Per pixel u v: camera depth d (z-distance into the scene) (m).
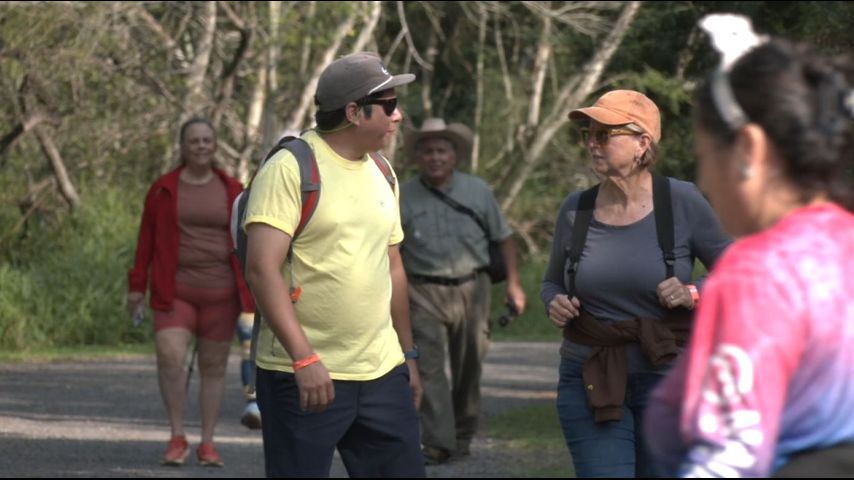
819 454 4.40
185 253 15.41
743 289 4.39
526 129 48.75
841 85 4.50
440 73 55.16
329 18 37.56
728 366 4.33
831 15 17.44
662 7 22.25
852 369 4.36
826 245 4.43
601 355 9.12
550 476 15.18
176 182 15.46
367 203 8.67
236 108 42.06
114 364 28.36
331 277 8.53
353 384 8.60
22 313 32.41
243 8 36.97
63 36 36.72
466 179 16.81
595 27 39.50
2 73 37.06
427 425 16.22
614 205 9.34
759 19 19.06
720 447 4.32
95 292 33.78
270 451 8.69
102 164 40.78
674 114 22.08
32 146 39.97
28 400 21.33
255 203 8.47
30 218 37.88
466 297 16.55
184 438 15.44
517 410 21.27
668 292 9.00
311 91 38.66
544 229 51.44
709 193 4.67
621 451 9.06
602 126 9.25
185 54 41.84
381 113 8.65
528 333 40.31
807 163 4.48
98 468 14.84
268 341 8.65
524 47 54.44
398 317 9.48
